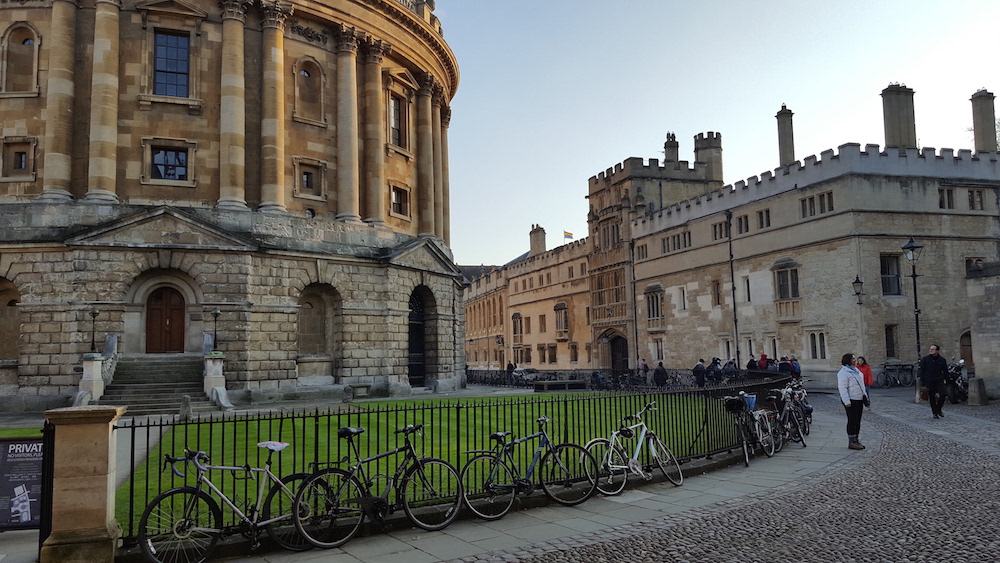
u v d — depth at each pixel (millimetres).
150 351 29969
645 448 13703
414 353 39188
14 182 30016
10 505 8977
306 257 32656
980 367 28141
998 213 40812
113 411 8820
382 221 36562
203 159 31828
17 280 28938
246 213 31438
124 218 29047
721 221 48656
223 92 31875
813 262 40469
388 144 38688
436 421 20312
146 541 8547
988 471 13484
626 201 60438
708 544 9148
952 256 39500
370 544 9578
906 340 37906
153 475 13219
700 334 50781
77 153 30250
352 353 33844
